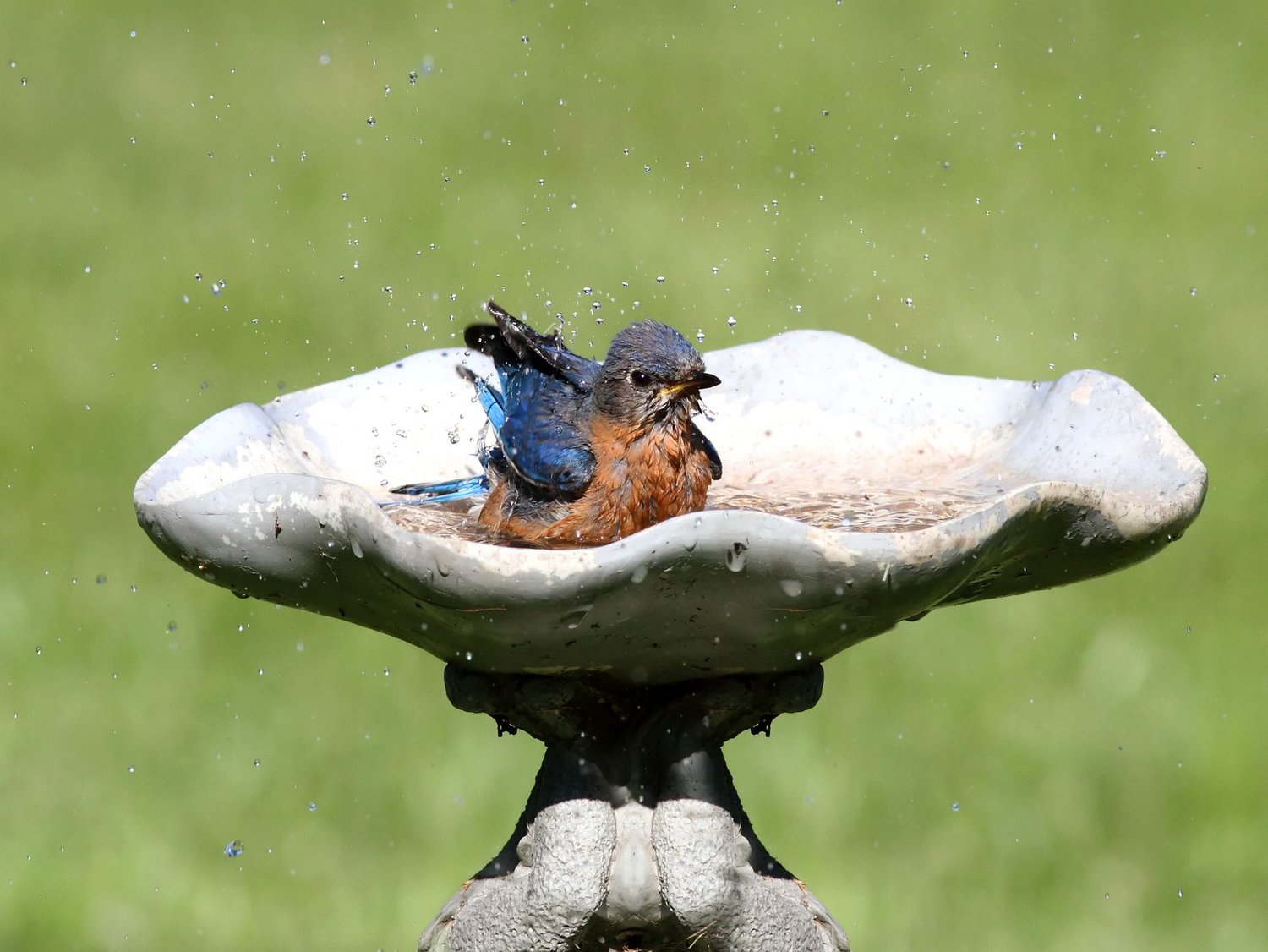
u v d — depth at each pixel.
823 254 18.94
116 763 12.12
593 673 6.28
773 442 7.72
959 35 25.45
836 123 22.66
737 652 5.96
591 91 23.11
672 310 17.31
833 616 5.74
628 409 7.16
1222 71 24.27
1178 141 22.30
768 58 24.20
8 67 24.64
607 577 5.38
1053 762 12.18
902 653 13.55
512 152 21.47
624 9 26.30
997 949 10.47
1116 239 19.64
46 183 21.47
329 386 7.45
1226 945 10.46
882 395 7.69
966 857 11.29
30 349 17.55
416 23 25.86
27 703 12.76
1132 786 11.94
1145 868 11.19
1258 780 11.94
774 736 12.46
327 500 5.65
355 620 6.38
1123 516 6.05
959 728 12.60
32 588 14.05
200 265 19.12
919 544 5.49
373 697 13.01
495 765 12.23
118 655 13.38
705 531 5.34
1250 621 13.84
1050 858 11.29
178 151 21.98
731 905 6.37
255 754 12.32
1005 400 7.50
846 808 11.73
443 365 7.63
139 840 11.39
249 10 26.64
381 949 10.53
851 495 7.13
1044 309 18.08
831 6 26.34
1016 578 6.44
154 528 6.14
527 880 6.48
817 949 6.62
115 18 26.39
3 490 15.30
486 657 6.01
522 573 5.37
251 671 13.34
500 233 19.19
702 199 20.14
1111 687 13.08
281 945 10.54
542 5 26.42
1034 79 23.98
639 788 6.45
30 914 10.77
